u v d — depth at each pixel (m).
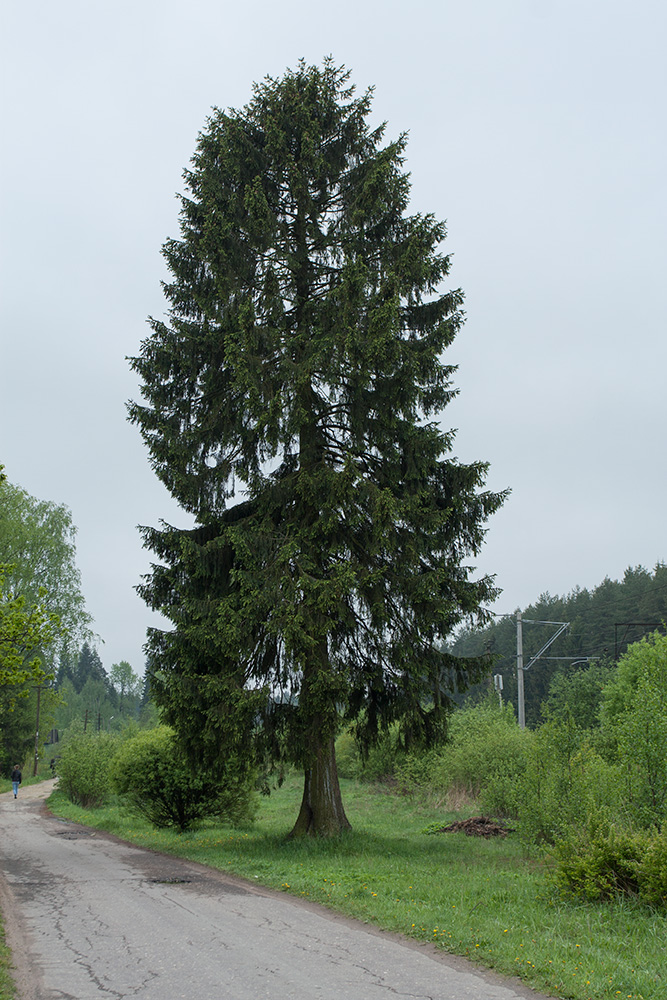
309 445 16.52
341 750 38.59
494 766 23.33
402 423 15.81
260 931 8.00
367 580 14.33
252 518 15.64
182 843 16.66
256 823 23.19
